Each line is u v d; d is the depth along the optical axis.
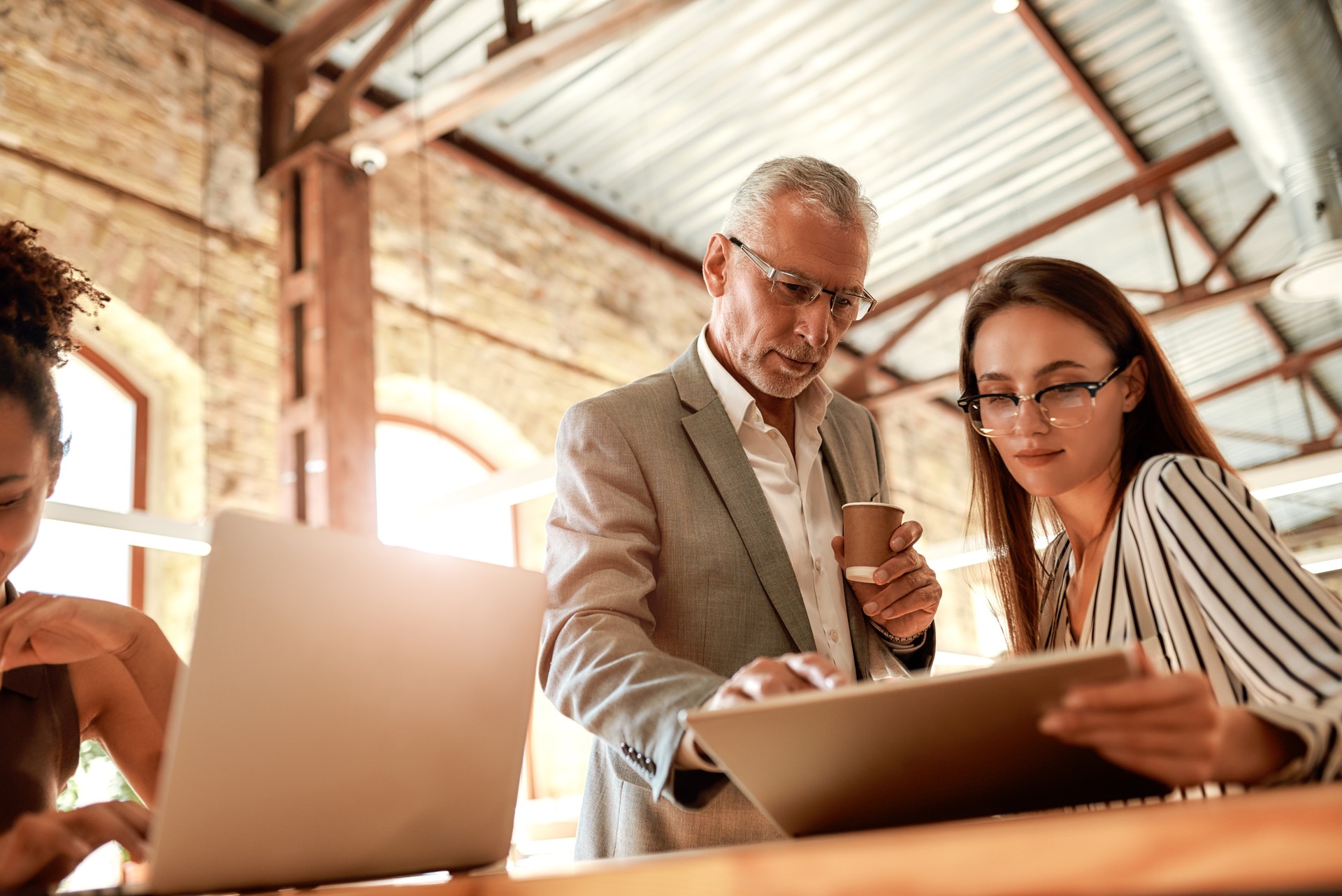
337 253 5.57
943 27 7.21
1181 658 1.18
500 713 1.23
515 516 6.08
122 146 5.27
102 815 1.17
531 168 7.64
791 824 1.05
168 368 5.36
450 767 1.17
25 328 1.40
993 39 7.46
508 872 0.92
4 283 1.38
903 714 0.87
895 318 10.26
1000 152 8.67
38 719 1.42
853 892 0.65
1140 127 8.86
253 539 0.96
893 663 2.02
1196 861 0.56
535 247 7.45
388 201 6.48
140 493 5.23
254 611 0.96
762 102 7.51
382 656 1.08
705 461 1.94
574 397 7.38
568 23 5.43
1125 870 0.58
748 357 2.03
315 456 5.30
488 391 6.79
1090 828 0.59
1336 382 13.62
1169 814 0.58
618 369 7.79
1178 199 9.69
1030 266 1.46
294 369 5.48
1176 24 5.38
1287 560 1.07
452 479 6.87
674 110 7.39
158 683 1.43
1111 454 1.41
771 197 2.04
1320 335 12.51
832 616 1.99
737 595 1.86
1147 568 1.23
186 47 5.68
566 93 7.01
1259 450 15.15
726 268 2.10
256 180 5.80
